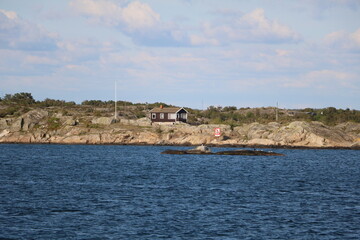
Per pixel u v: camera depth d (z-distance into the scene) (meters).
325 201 81.56
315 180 111.88
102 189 92.06
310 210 73.56
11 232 59.38
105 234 59.03
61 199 80.50
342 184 105.12
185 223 64.31
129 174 119.81
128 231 60.34
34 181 104.06
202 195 85.69
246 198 83.31
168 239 57.28
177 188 94.25
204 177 114.00
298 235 59.66
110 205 75.50
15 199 80.06
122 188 93.75
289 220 66.94
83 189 92.00
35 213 69.31
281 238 58.28
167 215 68.69
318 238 58.53
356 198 85.25
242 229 61.84
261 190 93.25
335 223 65.50
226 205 76.44
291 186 100.19
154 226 62.69
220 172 126.50
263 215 69.62
